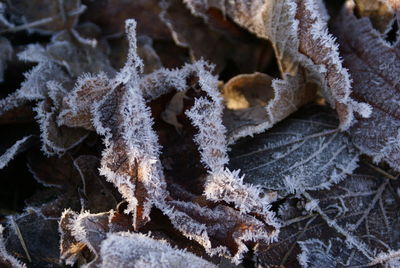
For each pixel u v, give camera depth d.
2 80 0.43
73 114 0.42
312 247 0.42
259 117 0.43
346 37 0.43
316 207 0.42
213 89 0.41
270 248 0.41
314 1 0.41
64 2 0.45
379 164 0.43
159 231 0.40
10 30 0.44
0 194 0.44
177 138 0.43
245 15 0.44
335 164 0.42
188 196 0.41
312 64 0.42
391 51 0.42
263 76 0.44
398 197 0.42
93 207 0.42
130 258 0.38
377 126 0.42
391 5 0.43
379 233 0.42
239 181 0.40
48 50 0.44
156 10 0.46
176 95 0.43
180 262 0.39
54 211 0.42
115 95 0.41
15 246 0.41
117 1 0.46
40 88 0.42
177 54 0.46
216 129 0.41
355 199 0.42
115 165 0.40
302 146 0.43
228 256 0.40
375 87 0.42
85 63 0.44
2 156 0.41
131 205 0.40
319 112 0.43
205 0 0.45
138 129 0.40
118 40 0.46
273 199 0.41
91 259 0.40
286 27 0.42
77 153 0.43
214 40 0.47
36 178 0.43
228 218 0.40
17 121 0.43
